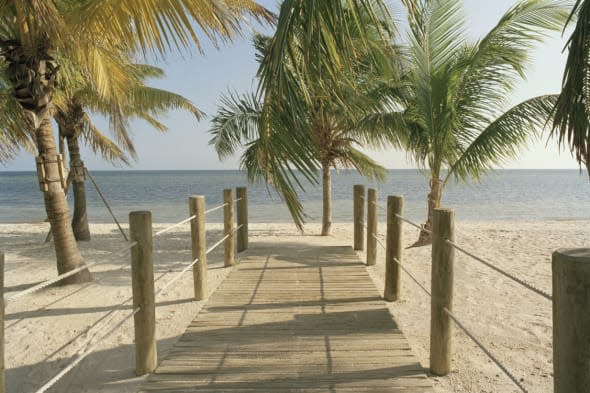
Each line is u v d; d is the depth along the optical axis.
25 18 4.18
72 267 5.09
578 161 3.37
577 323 1.17
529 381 2.55
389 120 6.88
